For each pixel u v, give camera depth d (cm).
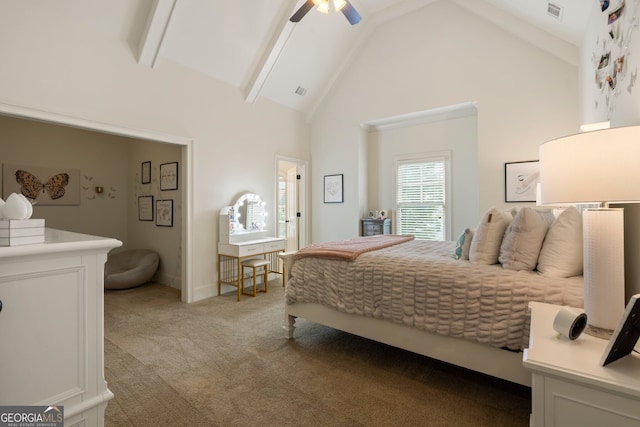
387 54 474
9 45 250
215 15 348
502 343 169
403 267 212
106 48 308
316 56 472
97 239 107
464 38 409
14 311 85
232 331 297
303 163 555
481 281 180
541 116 361
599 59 241
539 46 359
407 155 502
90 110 297
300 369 226
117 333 292
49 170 471
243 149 450
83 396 99
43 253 88
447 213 466
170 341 274
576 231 174
